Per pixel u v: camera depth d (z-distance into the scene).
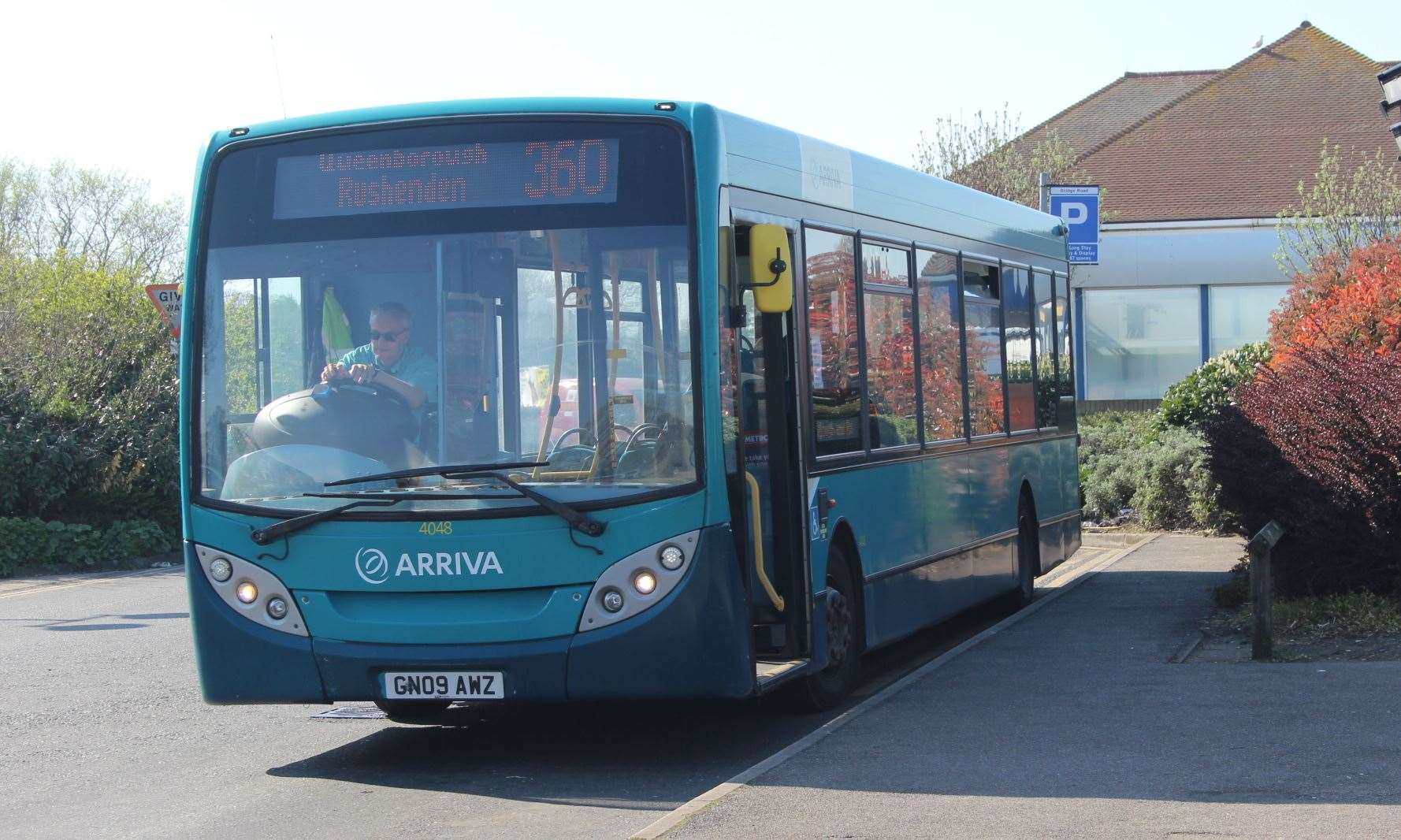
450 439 8.10
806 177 9.58
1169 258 36.62
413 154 8.33
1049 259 15.73
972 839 6.32
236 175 8.52
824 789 7.27
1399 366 12.08
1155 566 17.66
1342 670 9.84
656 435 7.93
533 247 8.16
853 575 10.10
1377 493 11.60
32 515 21.56
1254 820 6.46
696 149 8.11
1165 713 8.80
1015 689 9.77
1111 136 42.72
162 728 10.03
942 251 12.23
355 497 8.02
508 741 9.41
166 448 22.86
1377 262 20.23
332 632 8.05
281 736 9.74
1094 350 37.28
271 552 8.14
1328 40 45.75
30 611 16.31
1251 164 40.59
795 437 9.04
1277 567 12.67
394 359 8.20
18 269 38.16
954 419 12.35
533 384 8.06
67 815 7.72
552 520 7.84
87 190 55.16
